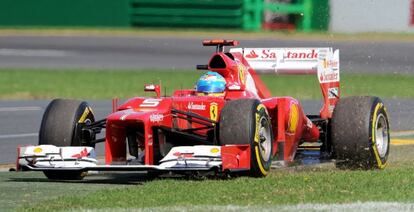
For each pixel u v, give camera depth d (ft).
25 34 400.26
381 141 108.68
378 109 107.04
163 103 100.07
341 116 106.11
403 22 271.90
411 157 122.52
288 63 114.11
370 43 280.51
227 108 96.43
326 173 101.09
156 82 260.62
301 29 322.96
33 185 96.89
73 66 311.47
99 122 102.06
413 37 297.74
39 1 414.00
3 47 363.76
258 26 370.53
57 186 96.07
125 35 390.01
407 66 275.80
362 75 263.08
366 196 84.84
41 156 97.04
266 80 271.08
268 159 99.40
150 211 77.77
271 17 327.88
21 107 199.00
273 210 77.71
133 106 100.68
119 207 79.82
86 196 86.28
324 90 113.91
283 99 105.29
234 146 93.09
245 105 96.07
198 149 92.58
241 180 94.73
